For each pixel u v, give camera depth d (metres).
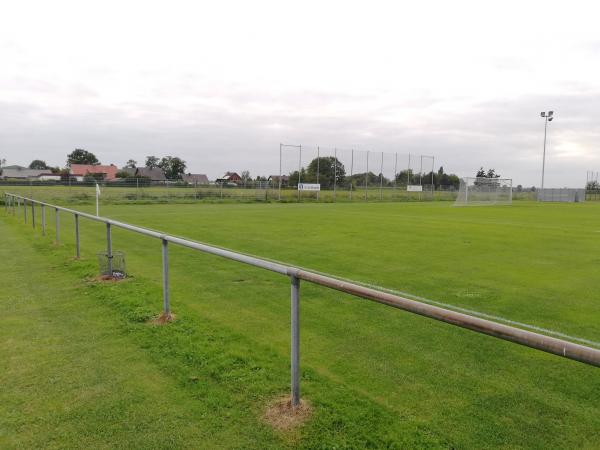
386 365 4.04
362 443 2.78
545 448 2.81
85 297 6.10
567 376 3.86
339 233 13.94
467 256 9.85
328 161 40.06
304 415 3.08
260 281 7.25
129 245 11.13
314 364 4.04
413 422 3.06
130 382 3.62
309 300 6.14
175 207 28.45
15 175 94.44
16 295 6.20
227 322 5.18
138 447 2.79
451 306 5.93
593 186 61.41
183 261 9.00
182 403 3.29
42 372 3.80
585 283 7.31
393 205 34.41
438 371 3.93
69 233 13.33
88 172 87.88
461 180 40.59
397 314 5.52
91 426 3.01
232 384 3.54
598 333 4.90
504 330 1.97
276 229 14.98
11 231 13.45
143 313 5.27
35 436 2.90
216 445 2.80
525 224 17.81
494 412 3.24
